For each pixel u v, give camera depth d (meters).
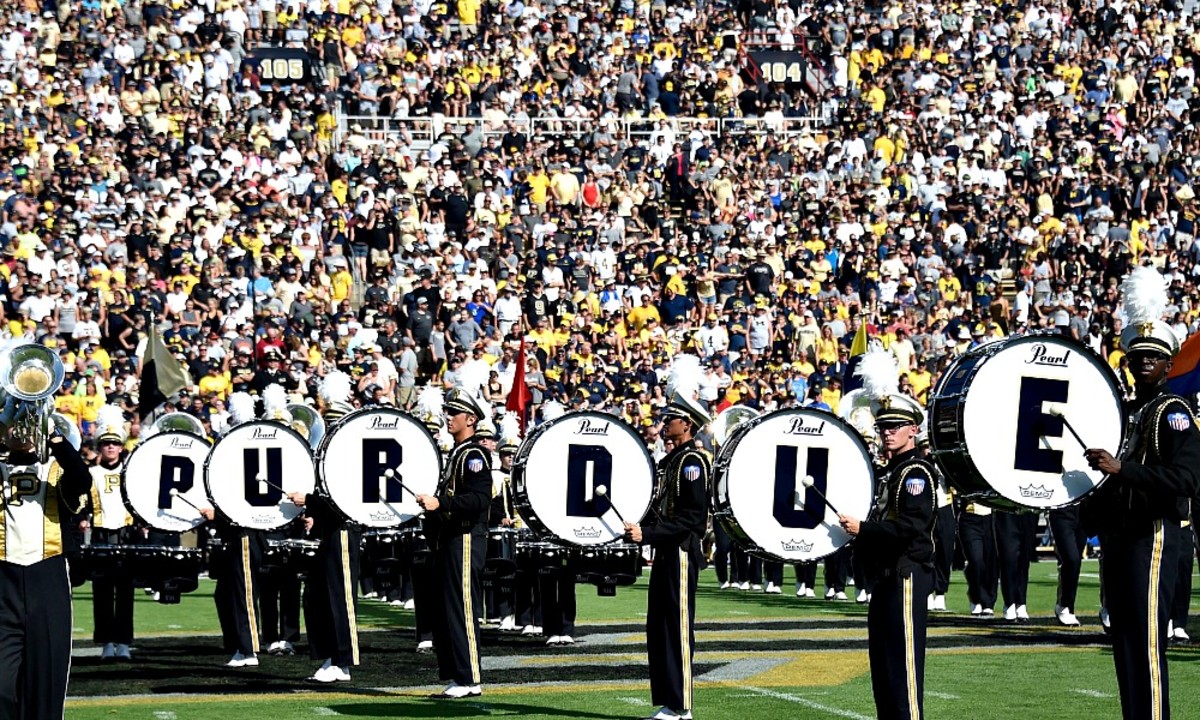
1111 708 12.92
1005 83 42.16
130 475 16.50
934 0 43.81
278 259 31.55
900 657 10.63
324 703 13.26
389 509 14.39
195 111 35.56
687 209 37.53
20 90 34.50
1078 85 42.59
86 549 15.93
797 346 32.84
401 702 13.31
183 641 17.92
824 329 33.50
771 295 34.88
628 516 12.93
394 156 36.34
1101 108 42.00
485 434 17.58
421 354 31.03
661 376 30.72
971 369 10.28
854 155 39.34
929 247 36.25
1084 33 44.00
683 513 12.20
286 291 30.94
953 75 42.06
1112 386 10.32
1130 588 10.38
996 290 35.81
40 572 10.11
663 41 41.69
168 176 33.44
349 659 14.48
